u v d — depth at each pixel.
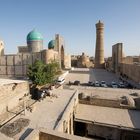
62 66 60.34
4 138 8.55
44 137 9.41
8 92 15.82
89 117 16.31
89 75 47.41
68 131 13.95
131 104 18.70
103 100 19.28
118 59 51.00
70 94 19.59
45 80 23.73
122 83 33.19
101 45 68.25
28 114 13.41
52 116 13.00
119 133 15.29
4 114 14.52
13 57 43.00
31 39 53.16
